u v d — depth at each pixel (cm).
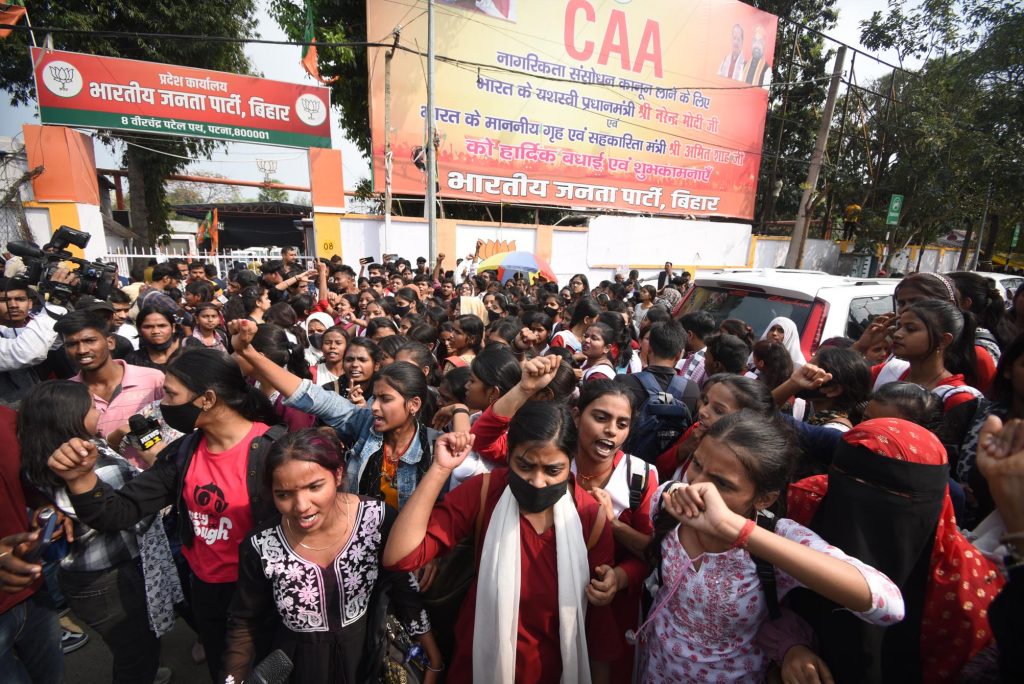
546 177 1477
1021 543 113
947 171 1445
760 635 143
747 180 1812
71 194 997
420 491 157
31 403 181
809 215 1417
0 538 171
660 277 1269
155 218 1661
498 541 157
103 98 1002
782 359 272
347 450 234
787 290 428
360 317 614
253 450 193
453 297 809
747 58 1698
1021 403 190
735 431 135
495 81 1363
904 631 133
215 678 211
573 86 1465
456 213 1545
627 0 1479
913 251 1992
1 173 985
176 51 1400
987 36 1291
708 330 370
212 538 193
